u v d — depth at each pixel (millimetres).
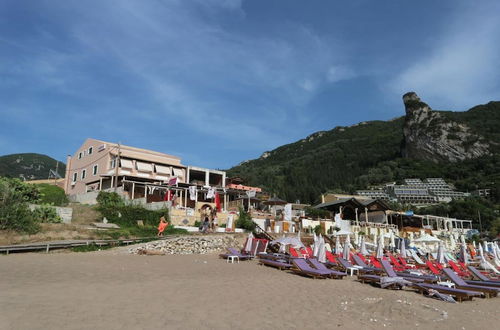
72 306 7875
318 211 53250
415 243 38219
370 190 132375
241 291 11164
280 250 22281
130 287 10602
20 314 6984
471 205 93812
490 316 9945
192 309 8344
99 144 49719
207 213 32062
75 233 21984
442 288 12375
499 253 27516
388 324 8164
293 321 7922
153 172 47594
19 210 20969
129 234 24297
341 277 15805
